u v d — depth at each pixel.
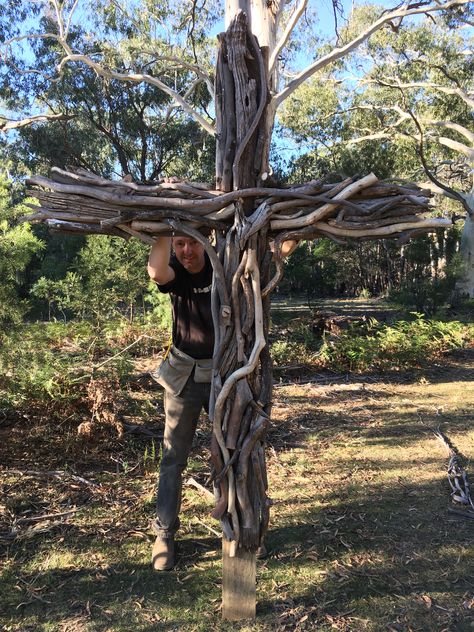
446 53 19.25
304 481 3.80
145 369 6.79
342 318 10.08
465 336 10.44
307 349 8.08
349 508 3.39
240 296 2.19
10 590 2.54
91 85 17.58
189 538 3.03
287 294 18.91
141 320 8.47
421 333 9.24
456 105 21.83
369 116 22.11
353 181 2.11
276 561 2.79
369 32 10.88
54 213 2.13
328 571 2.70
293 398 6.17
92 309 6.98
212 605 2.44
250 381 2.21
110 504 3.38
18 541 2.94
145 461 3.95
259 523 2.30
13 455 4.04
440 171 27.81
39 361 4.71
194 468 3.97
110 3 15.87
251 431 2.20
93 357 5.85
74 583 2.60
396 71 20.78
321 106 21.22
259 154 2.19
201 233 2.23
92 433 4.37
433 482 3.79
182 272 2.60
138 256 7.59
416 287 14.08
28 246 4.15
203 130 19.67
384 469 4.03
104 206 2.11
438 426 5.13
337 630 2.27
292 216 2.13
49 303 7.64
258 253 2.21
